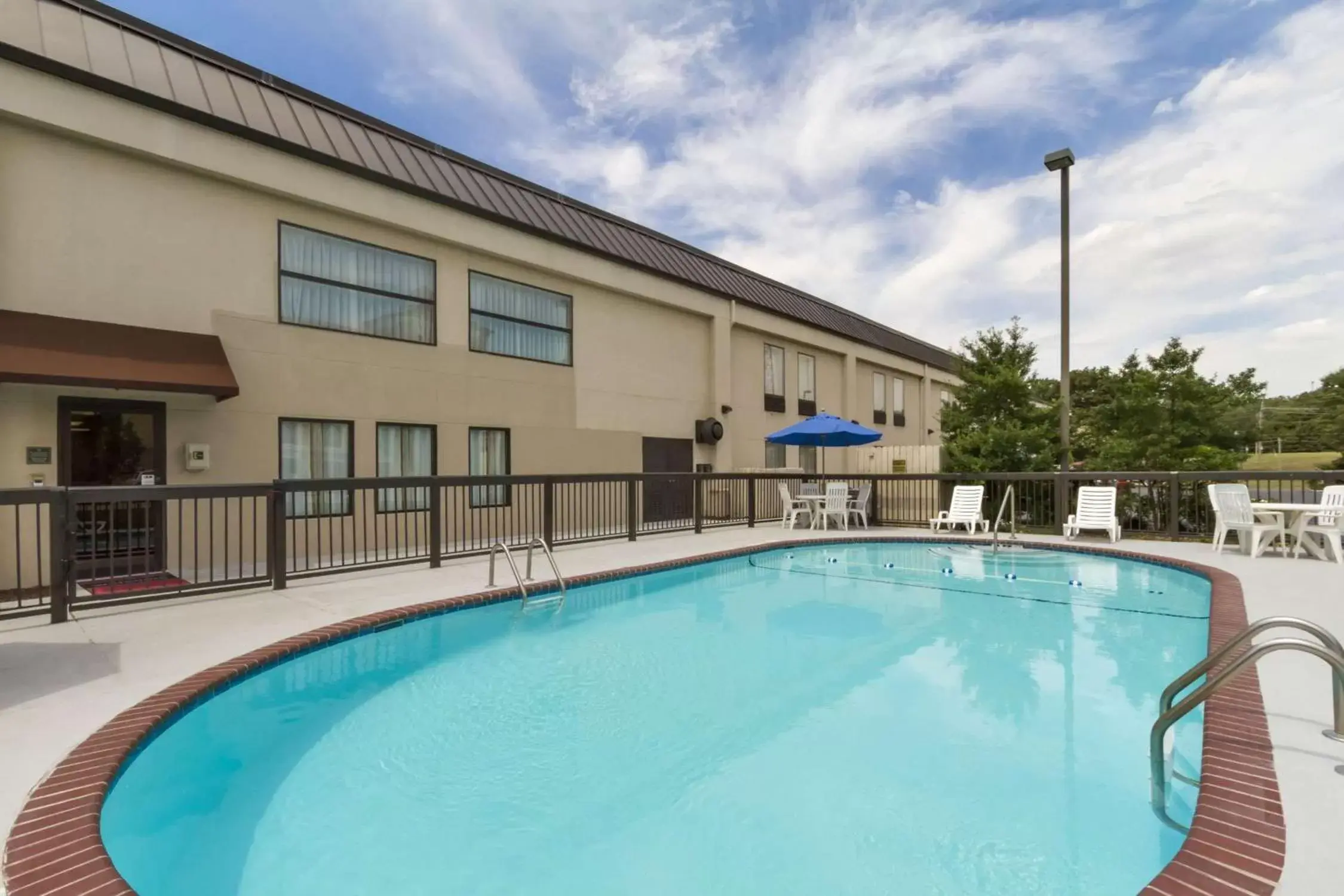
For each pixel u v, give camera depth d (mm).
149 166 7453
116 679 3730
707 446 15625
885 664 4809
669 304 14516
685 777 3098
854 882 2289
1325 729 2881
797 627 5852
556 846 2555
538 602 6551
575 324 12625
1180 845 2438
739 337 16891
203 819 2781
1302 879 1839
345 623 5043
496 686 4359
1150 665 4719
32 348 6344
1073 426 14898
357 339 9297
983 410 13039
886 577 8148
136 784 2932
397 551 7938
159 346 7293
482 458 11055
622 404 13586
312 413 8781
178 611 5426
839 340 20484
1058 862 2381
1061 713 3828
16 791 2471
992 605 6617
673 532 11539
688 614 6324
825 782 3033
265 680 4156
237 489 6094
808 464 16594
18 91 6469
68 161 6906
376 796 2941
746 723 3740
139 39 7773
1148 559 8273
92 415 7062
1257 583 6273
